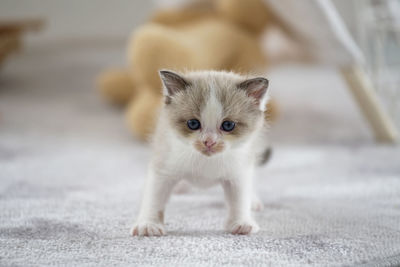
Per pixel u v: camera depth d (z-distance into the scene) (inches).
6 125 53.9
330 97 64.8
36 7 94.4
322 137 48.6
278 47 64.0
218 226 34.2
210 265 30.8
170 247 32.0
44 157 44.7
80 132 52.1
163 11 56.7
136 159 44.8
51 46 95.7
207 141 32.4
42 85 74.4
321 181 40.1
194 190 38.5
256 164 36.2
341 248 32.0
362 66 46.8
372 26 46.9
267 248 32.0
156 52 44.4
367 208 35.8
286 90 69.4
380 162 42.8
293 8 44.4
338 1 88.2
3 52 66.2
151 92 46.9
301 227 33.9
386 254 31.5
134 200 37.4
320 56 46.8
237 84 33.2
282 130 51.3
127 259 31.2
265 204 36.9
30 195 37.9
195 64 44.5
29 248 32.0
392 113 47.2
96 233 33.3
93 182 40.3
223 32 49.3
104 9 96.7
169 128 33.5
